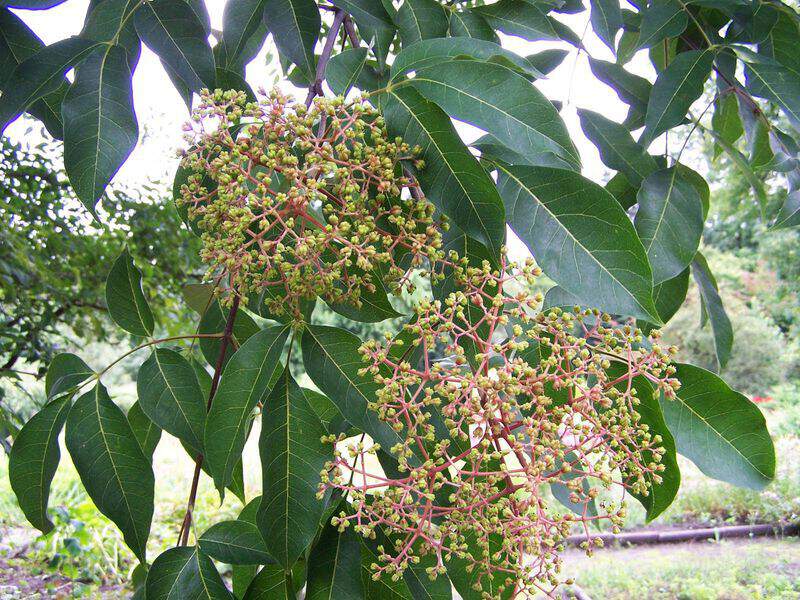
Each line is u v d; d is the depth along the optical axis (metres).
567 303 0.38
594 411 0.32
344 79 0.35
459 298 0.32
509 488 0.31
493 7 0.46
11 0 0.39
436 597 0.36
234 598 0.34
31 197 1.80
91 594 1.96
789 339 5.33
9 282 1.64
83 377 0.37
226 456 0.33
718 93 0.47
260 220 0.33
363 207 0.34
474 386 0.30
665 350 0.33
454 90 0.33
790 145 0.47
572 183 0.33
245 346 0.34
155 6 0.37
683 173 0.43
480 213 0.32
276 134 0.32
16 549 2.16
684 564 2.25
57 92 0.42
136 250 2.06
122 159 0.32
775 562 2.26
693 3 0.45
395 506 0.31
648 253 0.40
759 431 0.37
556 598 0.30
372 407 0.31
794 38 0.46
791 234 5.05
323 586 0.35
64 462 2.79
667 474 0.37
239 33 0.43
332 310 0.39
